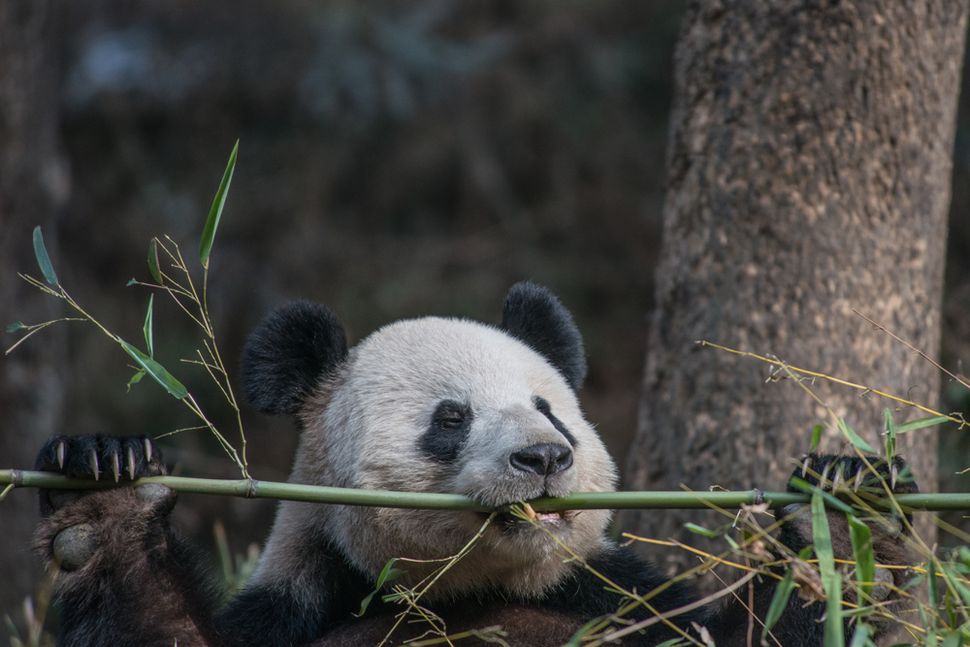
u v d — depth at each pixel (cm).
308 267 2716
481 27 2930
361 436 864
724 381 1029
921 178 1023
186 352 2464
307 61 2800
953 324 1366
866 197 1006
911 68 1010
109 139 2764
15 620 1498
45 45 1581
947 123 1048
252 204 2758
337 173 2809
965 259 1823
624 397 2556
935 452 1031
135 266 2647
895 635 858
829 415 997
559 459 782
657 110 2914
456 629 873
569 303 2688
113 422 2370
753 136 1025
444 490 838
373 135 2814
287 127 2844
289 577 888
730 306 1030
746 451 1019
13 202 1552
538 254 2759
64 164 1772
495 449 798
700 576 1021
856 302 1004
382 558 855
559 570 874
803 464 753
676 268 1066
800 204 1009
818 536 691
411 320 961
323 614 887
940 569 707
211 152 2803
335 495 770
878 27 1002
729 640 800
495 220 2841
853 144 1005
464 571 852
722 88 1042
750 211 1023
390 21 2828
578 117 2856
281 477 2094
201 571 836
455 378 873
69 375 2277
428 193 2861
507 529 801
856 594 733
